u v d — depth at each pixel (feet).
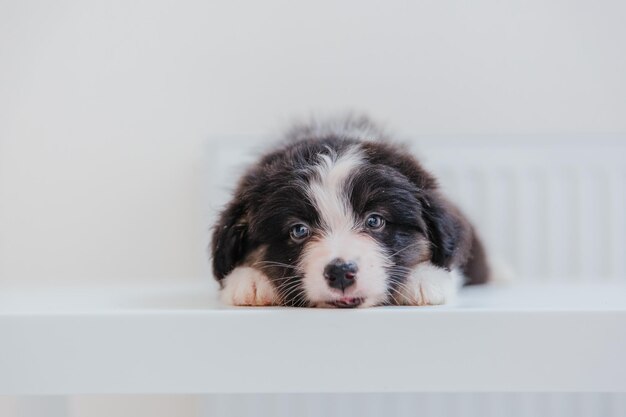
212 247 2.08
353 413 3.02
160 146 3.30
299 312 1.71
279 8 3.28
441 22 3.25
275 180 2.02
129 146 3.31
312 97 3.28
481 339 1.69
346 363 1.71
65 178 3.31
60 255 3.32
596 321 1.68
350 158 2.03
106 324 1.71
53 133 3.31
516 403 3.07
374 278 1.90
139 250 3.32
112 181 3.31
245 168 2.27
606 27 3.22
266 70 3.29
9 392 1.71
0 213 3.30
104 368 1.71
